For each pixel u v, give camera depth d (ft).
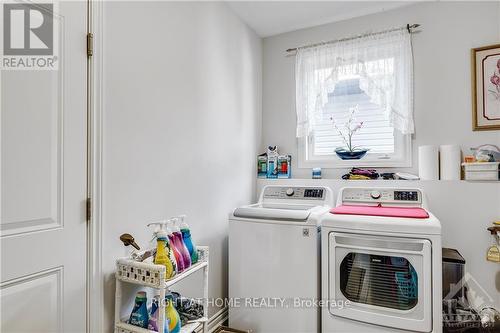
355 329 5.48
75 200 3.80
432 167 6.77
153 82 5.02
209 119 6.60
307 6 7.49
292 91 8.89
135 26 4.68
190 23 5.99
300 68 8.63
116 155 4.32
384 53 7.61
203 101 6.39
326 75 8.34
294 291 5.92
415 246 5.01
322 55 8.36
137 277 4.01
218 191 6.93
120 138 4.39
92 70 4.01
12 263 3.18
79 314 3.81
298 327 5.87
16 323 3.22
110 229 4.21
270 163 8.70
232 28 7.63
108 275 4.16
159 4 5.18
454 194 6.56
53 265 3.55
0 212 3.10
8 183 3.17
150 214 4.92
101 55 4.12
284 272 6.03
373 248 5.30
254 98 8.77
